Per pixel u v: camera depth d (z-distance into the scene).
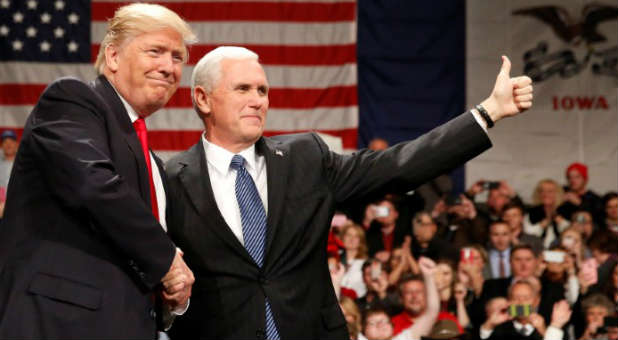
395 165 3.40
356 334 7.17
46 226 2.86
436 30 10.45
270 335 3.27
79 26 10.36
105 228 2.73
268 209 3.37
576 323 7.80
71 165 2.73
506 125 10.49
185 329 3.41
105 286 2.80
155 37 3.09
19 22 10.34
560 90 10.47
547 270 8.00
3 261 2.87
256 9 10.28
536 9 10.46
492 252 8.31
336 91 10.32
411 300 7.35
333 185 3.52
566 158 10.42
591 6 10.43
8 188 2.98
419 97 10.40
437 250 8.14
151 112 3.23
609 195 9.42
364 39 10.41
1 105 10.24
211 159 3.47
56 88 2.91
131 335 2.80
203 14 10.26
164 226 3.38
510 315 7.60
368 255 8.20
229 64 3.41
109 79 3.14
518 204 9.17
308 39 10.32
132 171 2.95
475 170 10.43
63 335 2.72
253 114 3.40
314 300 3.38
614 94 10.41
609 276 8.11
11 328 2.72
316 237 3.40
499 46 10.46
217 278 3.33
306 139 3.63
